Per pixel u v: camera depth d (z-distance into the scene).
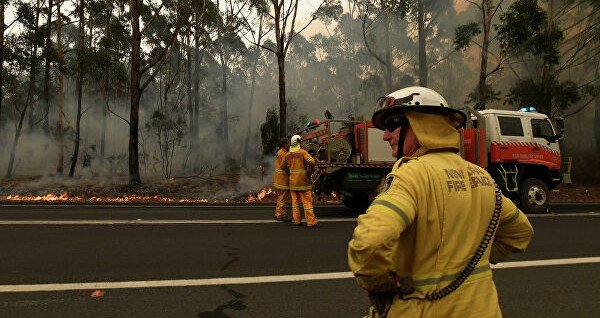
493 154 11.33
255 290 4.58
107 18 24.52
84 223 8.56
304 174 8.70
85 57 20.08
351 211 11.62
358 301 4.29
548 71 21.61
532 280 5.13
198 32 26.55
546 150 11.97
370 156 10.81
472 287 1.44
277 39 19.42
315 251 6.43
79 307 4.01
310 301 4.27
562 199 17.67
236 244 6.83
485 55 20.38
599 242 7.48
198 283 4.79
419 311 1.41
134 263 5.57
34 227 8.03
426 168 1.48
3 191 17.05
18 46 21.78
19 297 4.25
